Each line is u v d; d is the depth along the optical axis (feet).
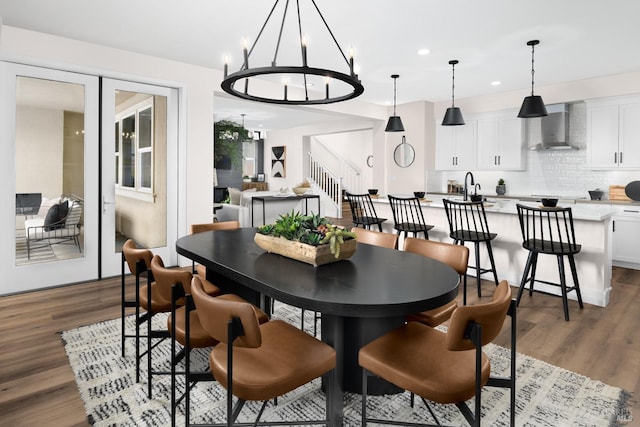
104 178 14.32
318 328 10.09
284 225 7.64
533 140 21.12
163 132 15.81
